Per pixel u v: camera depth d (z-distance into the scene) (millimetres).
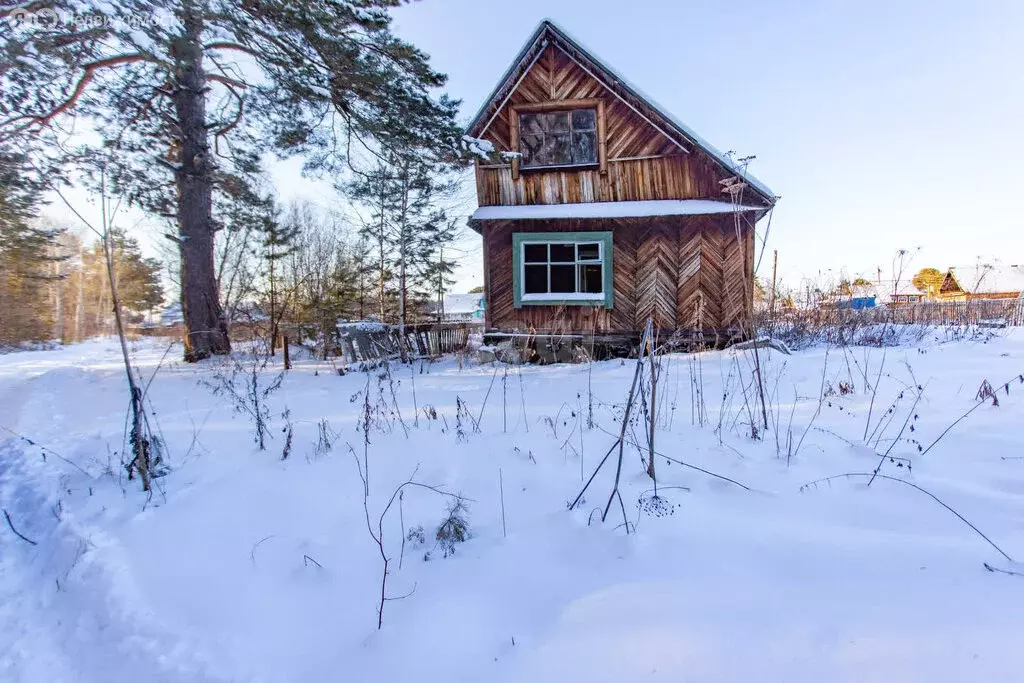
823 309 11242
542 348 10867
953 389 4906
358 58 7840
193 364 12320
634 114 10656
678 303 10461
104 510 3293
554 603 2020
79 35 6418
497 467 3531
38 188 8758
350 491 3318
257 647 1969
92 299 41781
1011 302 13430
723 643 1659
